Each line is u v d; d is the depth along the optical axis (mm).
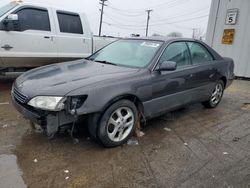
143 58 3842
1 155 3023
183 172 2852
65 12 6527
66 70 3600
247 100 6137
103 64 3916
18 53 5789
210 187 2611
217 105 5473
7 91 5930
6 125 3881
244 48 8742
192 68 4293
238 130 4148
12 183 2535
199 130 4074
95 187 2543
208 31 9875
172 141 3613
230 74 5445
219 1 9289
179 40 4281
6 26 5520
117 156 3121
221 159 3172
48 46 6219
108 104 3090
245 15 8531
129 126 3453
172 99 3996
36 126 3105
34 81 3209
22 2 5871
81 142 3412
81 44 6848
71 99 2848
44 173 2723
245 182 2715
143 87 3447
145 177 2732
